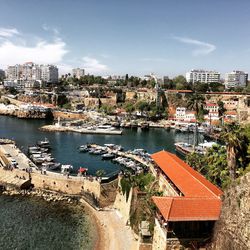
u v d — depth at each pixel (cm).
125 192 8700
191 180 6475
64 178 10231
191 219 4984
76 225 8231
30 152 15388
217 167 7981
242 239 4419
